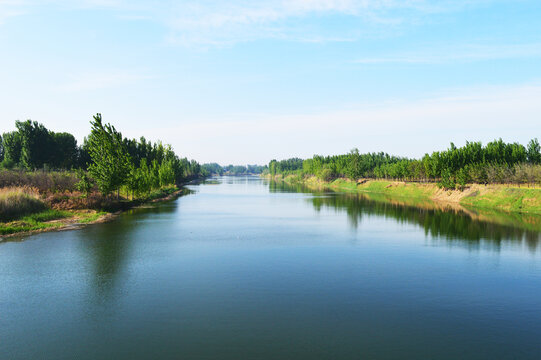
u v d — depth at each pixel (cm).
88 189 6625
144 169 10856
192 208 7881
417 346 1800
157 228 5050
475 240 4347
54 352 1716
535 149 9675
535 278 2884
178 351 1730
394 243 4181
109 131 7438
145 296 2434
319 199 10494
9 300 2338
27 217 5031
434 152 11275
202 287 2627
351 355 1705
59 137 12706
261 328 1983
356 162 16938
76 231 4681
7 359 1650
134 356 1681
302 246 3994
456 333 1947
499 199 7875
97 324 2012
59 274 2869
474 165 9519
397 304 2344
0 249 3647
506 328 2011
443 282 2780
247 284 2705
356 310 2242
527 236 4575
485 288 2653
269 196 11681
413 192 11688
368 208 7956
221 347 1770
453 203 9012
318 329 1978
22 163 10731
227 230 4991
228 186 18950
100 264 3167
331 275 2938
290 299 2411
